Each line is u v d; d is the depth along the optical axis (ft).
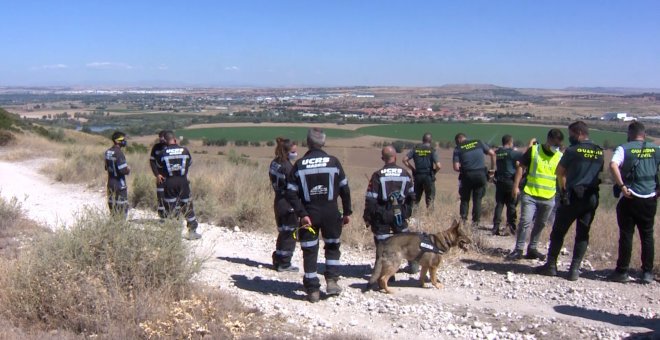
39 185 55.06
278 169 25.05
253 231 33.94
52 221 34.91
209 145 171.73
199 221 36.09
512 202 32.91
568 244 28.94
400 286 23.09
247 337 16.12
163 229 19.26
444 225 30.32
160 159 31.24
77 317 16.11
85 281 16.94
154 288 17.95
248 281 23.45
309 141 21.11
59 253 17.69
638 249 25.93
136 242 18.49
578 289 22.27
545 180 26.13
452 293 22.21
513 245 30.14
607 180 59.16
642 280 22.94
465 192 33.12
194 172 51.03
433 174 36.96
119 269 17.80
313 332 17.44
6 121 109.81
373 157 126.21
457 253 27.37
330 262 21.53
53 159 79.36
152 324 15.83
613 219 33.30
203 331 15.99
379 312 19.90
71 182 56.29
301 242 21.06
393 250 22.04
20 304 16.46
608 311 19.80
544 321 18.72
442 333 17.83
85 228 18.65
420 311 19.86
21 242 26.05
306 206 21.03
